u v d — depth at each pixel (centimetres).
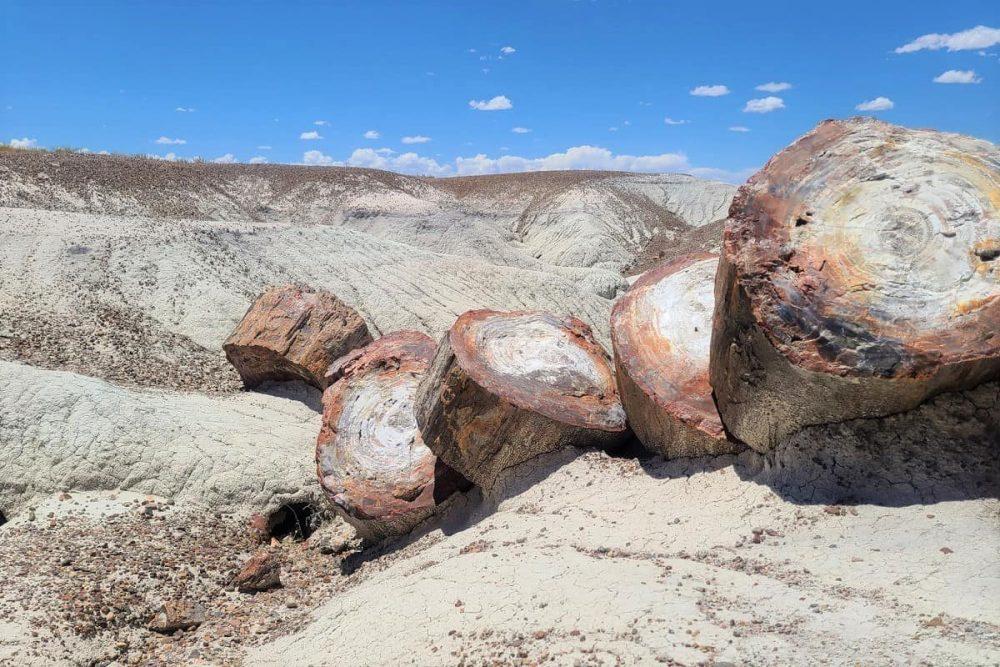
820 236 618
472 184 9244
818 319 597
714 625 502
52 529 1062
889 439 628
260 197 6531
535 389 847
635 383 768
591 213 7475
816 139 662
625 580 584
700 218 8356
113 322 2086
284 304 1733
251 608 888
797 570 563
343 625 670
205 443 1316
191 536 1122
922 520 578
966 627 457
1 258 2227
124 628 841
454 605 618
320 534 1170
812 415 639
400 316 3034
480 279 3566
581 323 958
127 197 4519
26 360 1738
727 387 678
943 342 569
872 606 497
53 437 1216
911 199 609
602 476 805
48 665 748
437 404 841
